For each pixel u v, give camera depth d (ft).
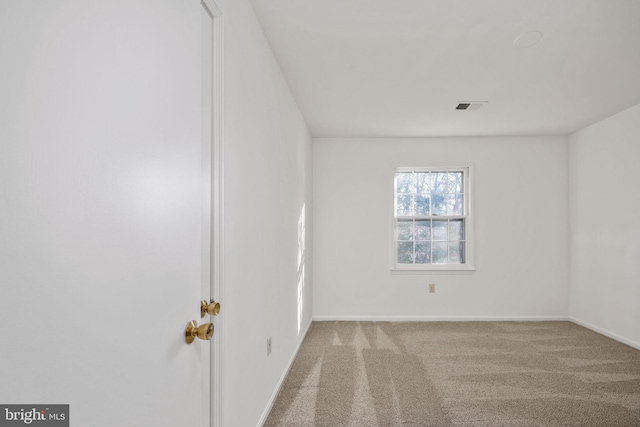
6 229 1.37
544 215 15.24
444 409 7.54
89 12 1.79
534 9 6.52
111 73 1.95
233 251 5.24
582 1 6.27
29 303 1.46
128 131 2.09
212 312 3.23
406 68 8.96
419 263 15.70
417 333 13.30
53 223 1.57
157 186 2.40
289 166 10.09
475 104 11.57
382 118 13.03
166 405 2.49
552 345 11.83
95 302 1.81
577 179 14.61
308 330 13.75
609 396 8.13
